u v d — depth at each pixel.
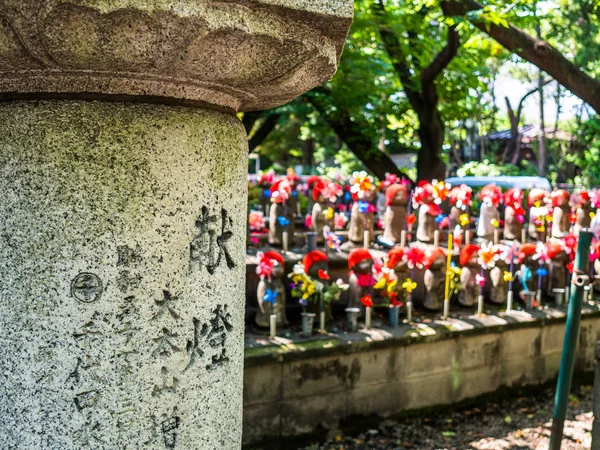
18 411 1.36
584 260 3.36
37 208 1.32
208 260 1.49
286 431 3.90
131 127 1.35
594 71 7.88
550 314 5.00
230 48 1.27
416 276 5.11
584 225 5.99
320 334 4.21
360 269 4.50
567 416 4.48
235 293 1.60
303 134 13.45
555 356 5.06
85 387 1.34
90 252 1.33
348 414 4.12
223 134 1.52
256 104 1.72
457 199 5.29
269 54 1.34
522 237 6.11
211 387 1.52
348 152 13.66
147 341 1.39
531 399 4.84
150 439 1.41
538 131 18.17
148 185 1.36
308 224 5.43
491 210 5.83
